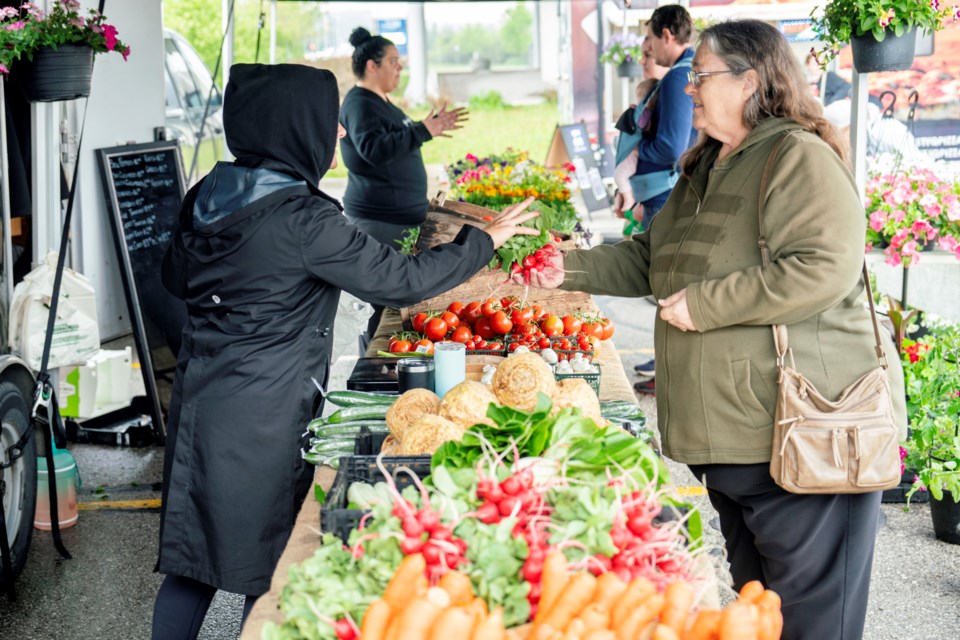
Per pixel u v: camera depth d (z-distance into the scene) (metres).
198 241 2.77
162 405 5.73
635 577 1.77
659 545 1.83
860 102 4.36
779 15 8.84
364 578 1.78
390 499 2.06
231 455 2.76
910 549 4.27
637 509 1.87
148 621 3.83
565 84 14.37
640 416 2.96
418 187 6.22
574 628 1.58
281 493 2.80
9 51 4.25
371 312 5.20
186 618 2.93
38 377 4.04
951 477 4.07
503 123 23.42
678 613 1.65
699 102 2.75
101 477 5.24
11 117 4.91
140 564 4.28
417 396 2.60
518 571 1.81
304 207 2.70
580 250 3.36
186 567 2.83
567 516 1.89
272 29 10.03
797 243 2.56
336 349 5.18
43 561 4.31
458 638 1.54
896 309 4.74
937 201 4.94
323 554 1.87
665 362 2.84
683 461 2.78
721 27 2.73
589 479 2.05
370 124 5.97
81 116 5.36
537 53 30.52
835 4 4.29
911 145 7.76
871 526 2.75
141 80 5.94
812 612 2.78
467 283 4.24
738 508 2.98
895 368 2.80
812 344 2.65
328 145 2.78
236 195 2.70
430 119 5.92
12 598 3.92
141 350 5.61
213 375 2.78
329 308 2.88
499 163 7.96
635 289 3.31
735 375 2.68
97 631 3.75
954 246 4.89
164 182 6.00
